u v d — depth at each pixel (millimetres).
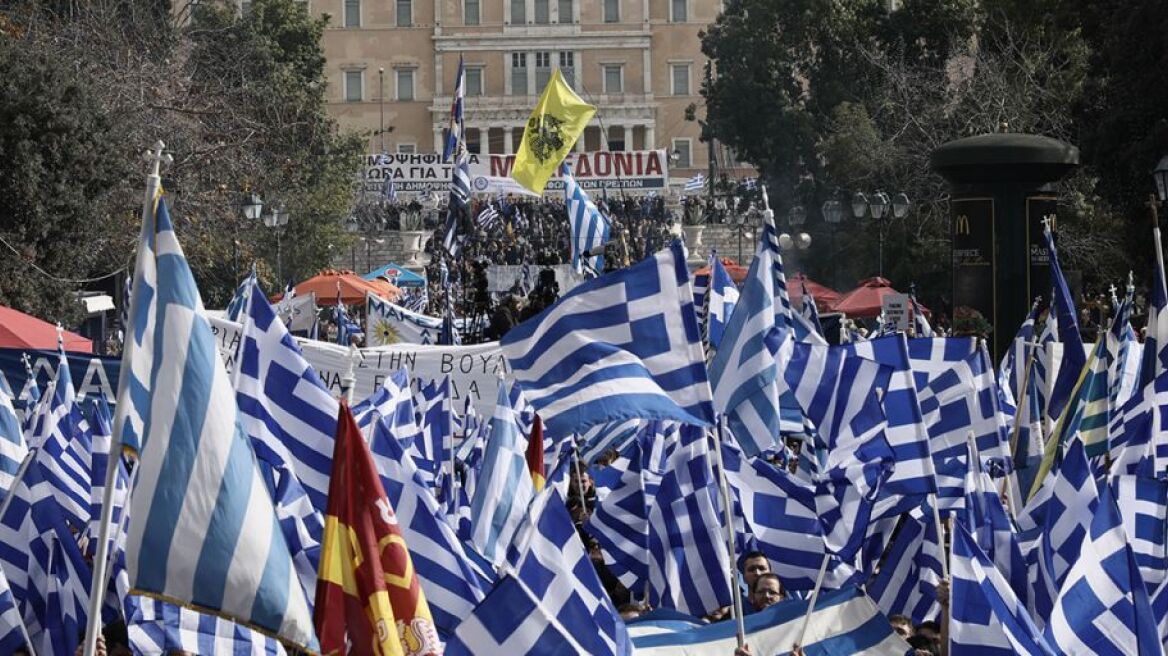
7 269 61750
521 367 20734
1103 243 89250
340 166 142625
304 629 15594
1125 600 19359
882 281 77625
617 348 20562
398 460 19797
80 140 64500
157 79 77125
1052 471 26156
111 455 15680
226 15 118000
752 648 21625
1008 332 62094
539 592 17531
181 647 19578
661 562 24719
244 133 82938
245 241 86125
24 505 21891
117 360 33062
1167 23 76438
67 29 74938
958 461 26297
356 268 162000
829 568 24125
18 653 19922
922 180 104438
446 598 19656
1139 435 24688
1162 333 25109
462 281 86625
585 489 32531
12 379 33125
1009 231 62031
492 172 170125
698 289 36281
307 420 20172
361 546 16328
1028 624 19250
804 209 114125
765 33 140250
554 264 111125
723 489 20125
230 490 15555
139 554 15453
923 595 24672
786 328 24359
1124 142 79188
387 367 34906
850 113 112125
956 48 115938
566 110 79250
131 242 73688
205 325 15828
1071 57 102125
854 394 23969
